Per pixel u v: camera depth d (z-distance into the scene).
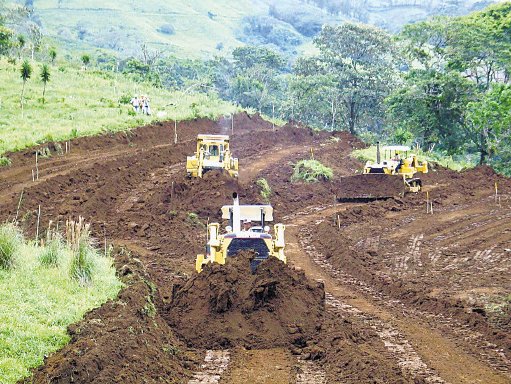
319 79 80.00
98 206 30.25
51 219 26.81
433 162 50.94
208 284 16.47
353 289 21.56
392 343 15.98
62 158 40.00
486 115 57.91
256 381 13.12
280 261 17.08
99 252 21.22
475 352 15.44
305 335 15.62
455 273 23.69
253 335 15.48
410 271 24.02
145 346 13.62
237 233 18.06
